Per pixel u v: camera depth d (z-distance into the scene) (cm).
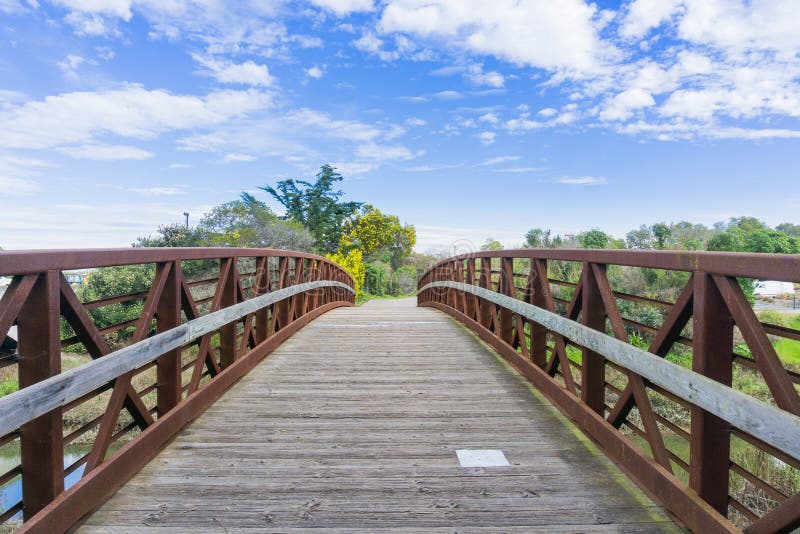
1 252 144
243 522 184
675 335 199
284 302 589
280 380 390
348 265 2411
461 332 632
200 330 297
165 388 274
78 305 186
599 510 194
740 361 168
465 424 291
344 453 248
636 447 222
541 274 358
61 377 167
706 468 175
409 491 209
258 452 249
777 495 154
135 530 178
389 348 521
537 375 369
